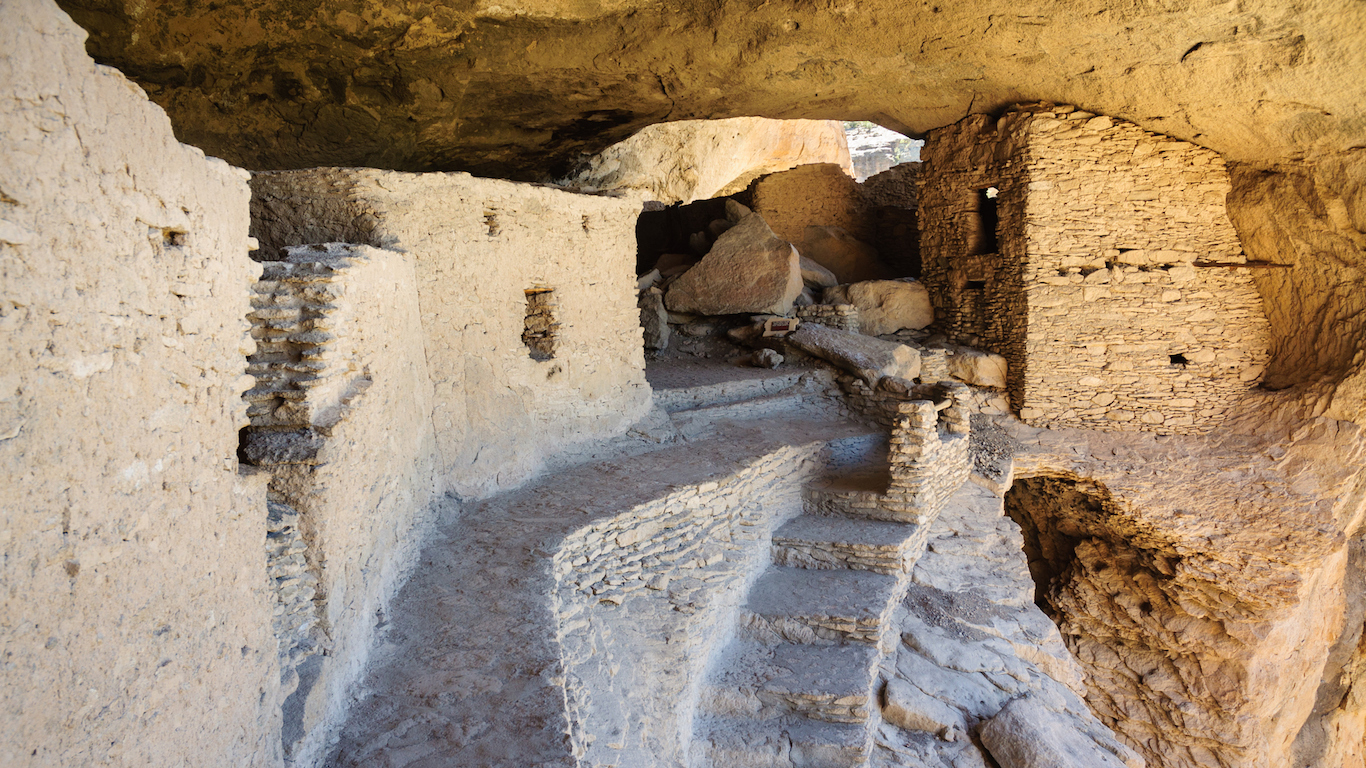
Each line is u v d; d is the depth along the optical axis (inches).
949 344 488.4
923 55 353.7
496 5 288.7
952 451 371.9
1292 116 345.7
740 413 406.6
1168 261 418.6
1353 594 482.3
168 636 96.4
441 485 248.2
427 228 240.1
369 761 138.2
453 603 194.1
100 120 83.5
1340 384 389.4
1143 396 427.8
